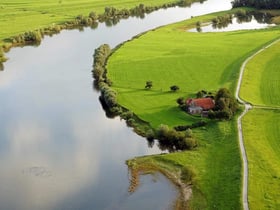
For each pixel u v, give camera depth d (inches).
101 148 4746.6
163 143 4810.5
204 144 4658.0
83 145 4815.5
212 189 3922.2
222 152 4468.5
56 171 4313.5
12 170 4340.6
